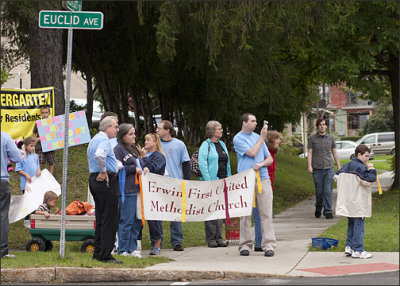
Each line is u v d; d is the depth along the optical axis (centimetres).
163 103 3894
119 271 1099
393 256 1274
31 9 2220
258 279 1082
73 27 1191
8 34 2688
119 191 1289
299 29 2488
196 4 2317
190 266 1174
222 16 2212
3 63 2597
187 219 1345
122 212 1309
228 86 3319
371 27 2394
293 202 2697
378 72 2709
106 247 1177
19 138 2147
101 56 3256
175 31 2256
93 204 1451
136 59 3139
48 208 1398
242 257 1310
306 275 1101
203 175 1455
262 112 4450
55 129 1792
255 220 1416
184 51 3041
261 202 1341
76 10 1193
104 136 1175
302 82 3089
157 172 1373
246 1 2139
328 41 2434
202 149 1466
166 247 1512
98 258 1190
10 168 1327
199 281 1088
